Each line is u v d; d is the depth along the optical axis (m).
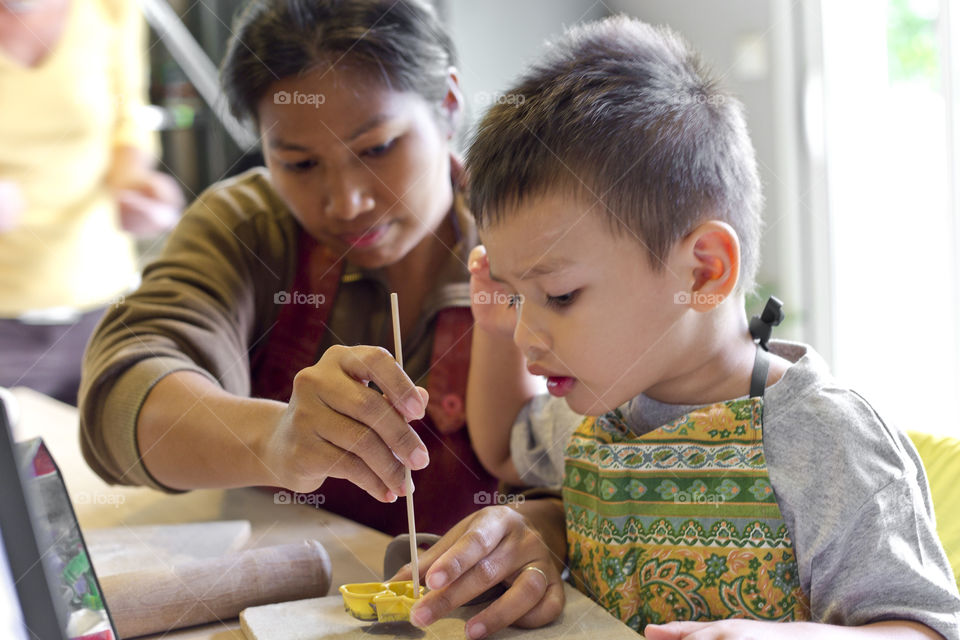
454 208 1.03
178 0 2.14
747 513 0.66
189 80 2.09
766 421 0.66
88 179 1.65
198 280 0.99
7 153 1.53
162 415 0.85
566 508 0.77
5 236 1.60
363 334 1.02
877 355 2.15
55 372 1.76
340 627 0.61
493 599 0.65
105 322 0.96
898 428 0.67
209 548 0.81
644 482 0.70
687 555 0.68
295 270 1.03
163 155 2.05
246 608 0.66
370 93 0.89
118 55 1.70
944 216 1.97
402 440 0.62
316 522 0.92
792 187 2.22
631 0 2.49
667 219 0.65
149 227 1.80
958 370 1.95
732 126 0.71
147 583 0.65
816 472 0.64
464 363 1.00
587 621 0.62
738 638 0.52
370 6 0.89
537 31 2.39
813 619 0.63
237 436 0.80
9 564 0.46
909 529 0.60
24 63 1.49
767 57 2.22
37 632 0.46
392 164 0.93
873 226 2.13
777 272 2.26
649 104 0.67
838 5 2.12
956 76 1.89
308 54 0.87
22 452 0.54
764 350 0.73
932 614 0.57
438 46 0.96
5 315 1.69
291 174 0.93
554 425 0.87
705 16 2.33
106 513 0.95
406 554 0.70
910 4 2.00
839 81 2.14
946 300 2.00
